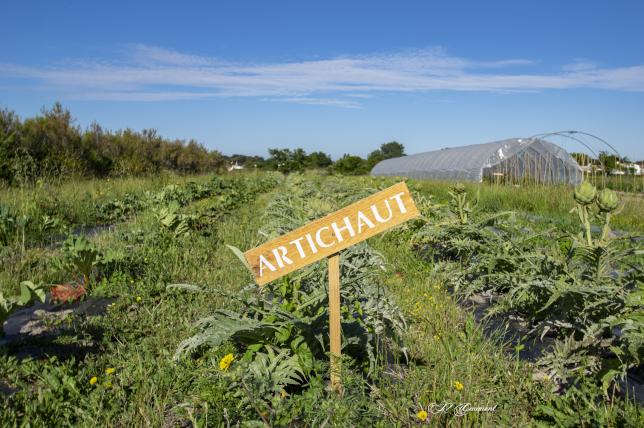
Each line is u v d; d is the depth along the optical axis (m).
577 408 2.46
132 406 2.64
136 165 23.39
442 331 3.57
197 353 3.31
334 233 2.62
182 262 5.75
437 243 6.20
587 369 3.00
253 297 3.50
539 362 3.08
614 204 3.42
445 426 2.48
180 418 2.64
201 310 4.16
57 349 3.41
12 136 15.94
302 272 3.97
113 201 11.59
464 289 4.72
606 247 3.38
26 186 10.91
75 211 10.17
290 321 2.90
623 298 3.06
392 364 3.16
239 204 13.45
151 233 7.00
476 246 5.03
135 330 3.75
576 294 3.25
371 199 2.59
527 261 3.84
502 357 3.11
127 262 5.45
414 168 33.91
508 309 4.17
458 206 5.66
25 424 2.49
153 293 4.68
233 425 2.45
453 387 2.64
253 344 3.00
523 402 2.65
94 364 3.15
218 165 36.44
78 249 4.70
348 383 2.52
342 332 3.04
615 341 3.17
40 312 4.21
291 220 6.10
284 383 2.76
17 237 6.65
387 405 2.55
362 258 4.41
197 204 13.30
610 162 14.51
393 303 3.67
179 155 30.75
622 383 2.99
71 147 19.83
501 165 21.98
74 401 2.75
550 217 10.55
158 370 3.01
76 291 4.52
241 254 3.16
